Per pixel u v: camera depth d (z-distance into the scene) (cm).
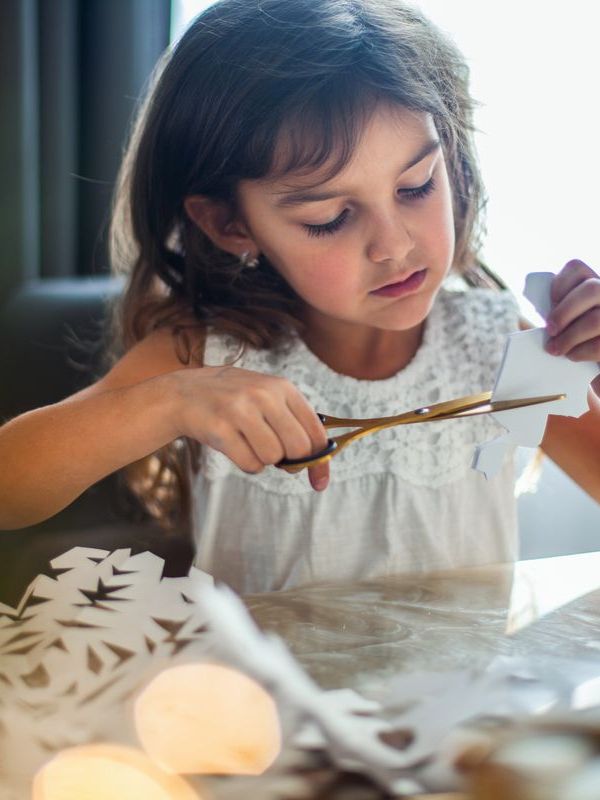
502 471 108
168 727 41
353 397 103
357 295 84
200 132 90
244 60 86
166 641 49
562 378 69
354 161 79
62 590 55
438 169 85
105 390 97
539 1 146
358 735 40
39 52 172
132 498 125
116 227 121
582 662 52
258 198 86
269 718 42
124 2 173
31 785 39
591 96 146
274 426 70
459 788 37
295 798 37
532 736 41
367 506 104
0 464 83
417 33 91
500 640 56
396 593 65
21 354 131
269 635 57
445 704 44
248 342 101
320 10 88
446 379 105
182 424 76
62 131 175
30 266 173
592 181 147
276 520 103
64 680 45
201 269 103
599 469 101
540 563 72
